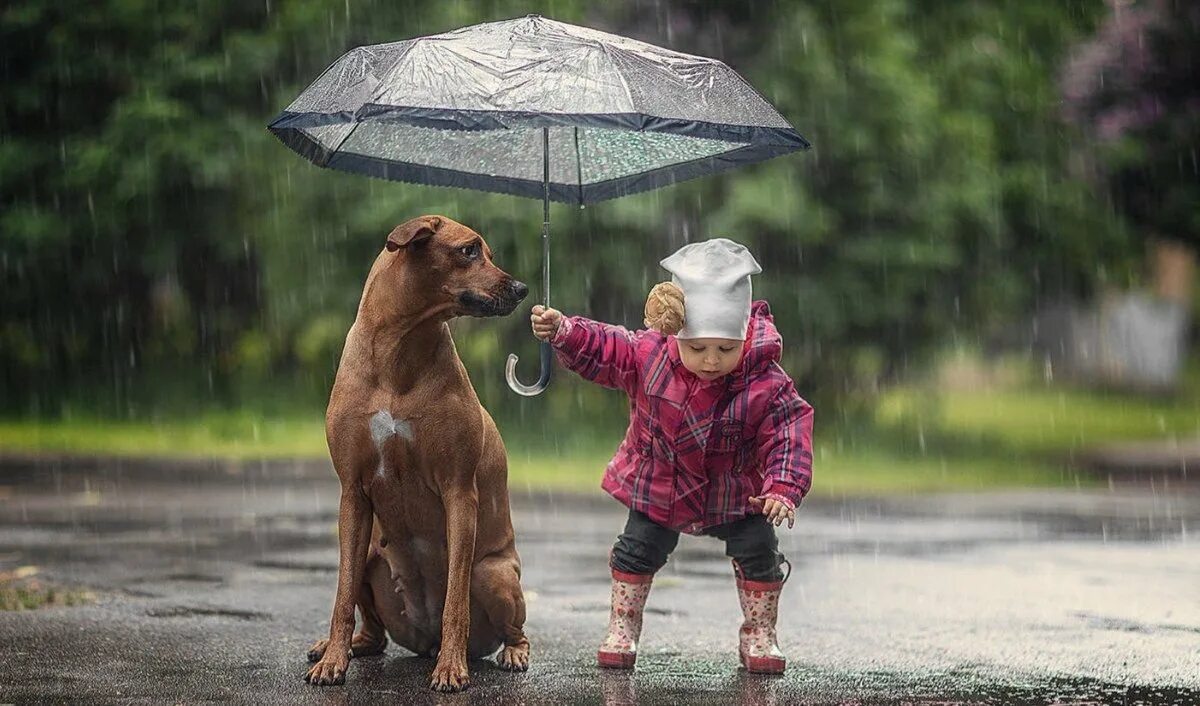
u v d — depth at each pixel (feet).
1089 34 73.05
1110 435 82.38
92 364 76.43
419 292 19.39
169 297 77.97
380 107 18.48
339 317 62.44
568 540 36.60
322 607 26.03
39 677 19.84
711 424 20.22
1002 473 58.59
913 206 59.77
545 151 21.54
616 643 21.26
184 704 18.29
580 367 20.67
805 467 20.13
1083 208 67.00
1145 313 132.67
